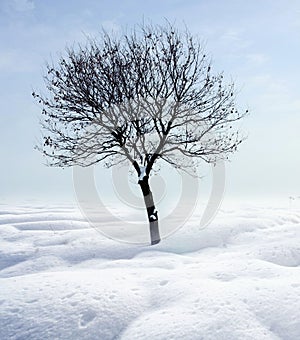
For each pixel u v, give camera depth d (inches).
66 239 489.1
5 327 202.2
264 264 287.3
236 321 188.9
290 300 205.0
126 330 201.0
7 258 410.6
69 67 516.1
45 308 216.8
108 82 506.9
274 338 177.6
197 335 180.2
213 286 237.9
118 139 514.3
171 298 231.0
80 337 193.8
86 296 228.5
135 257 403.2
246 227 541.0
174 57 516.1
